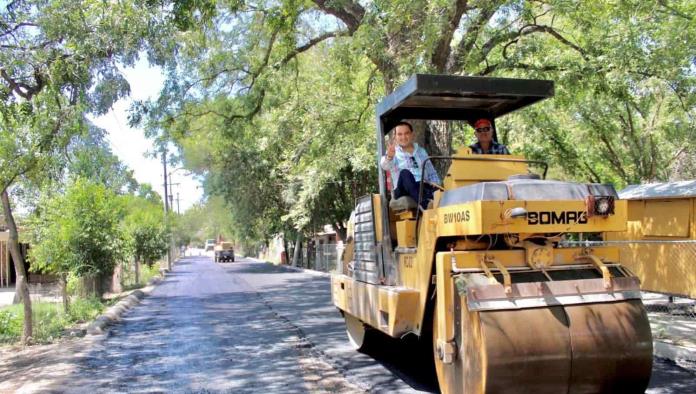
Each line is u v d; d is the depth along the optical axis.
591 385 5.32
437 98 7.24
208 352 9.95
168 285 26.81
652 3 12.99
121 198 21.81
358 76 18.05
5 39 10.05
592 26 13.62
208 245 122.50
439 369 5.91
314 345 10.20
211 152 36.69
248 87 17.78
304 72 18.89
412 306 6.33
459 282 5.37
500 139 20.58
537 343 5.13
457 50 12.98
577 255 5.78
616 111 19.62
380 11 11.60
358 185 30.61
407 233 6.78
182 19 11.46
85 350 10.44
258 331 12.02
